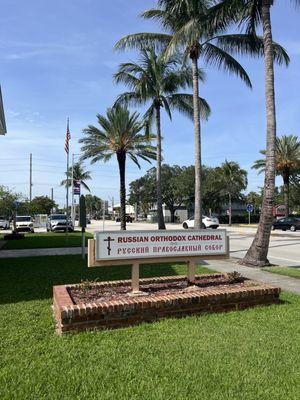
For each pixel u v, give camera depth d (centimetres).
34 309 650
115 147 2975
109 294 643
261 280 982
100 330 534
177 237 688
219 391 366
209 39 1788
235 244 2345
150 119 2947
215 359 439
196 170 1878
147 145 3017
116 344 482
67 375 398
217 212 7412
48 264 1238
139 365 422
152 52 2595
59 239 2458
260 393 362
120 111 2883
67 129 3656
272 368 416
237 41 1705
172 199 7681
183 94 2691
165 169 7738
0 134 1933
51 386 375
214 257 719
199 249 707
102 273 1024
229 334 520
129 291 665
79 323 530
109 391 366
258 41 1662
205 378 392
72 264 1234
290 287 884
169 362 430
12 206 4691
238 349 469
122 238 644
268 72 1260
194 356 446
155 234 669
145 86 2659
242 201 8019
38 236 2823
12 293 779
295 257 1634
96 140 2994
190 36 1471
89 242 627
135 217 9525
